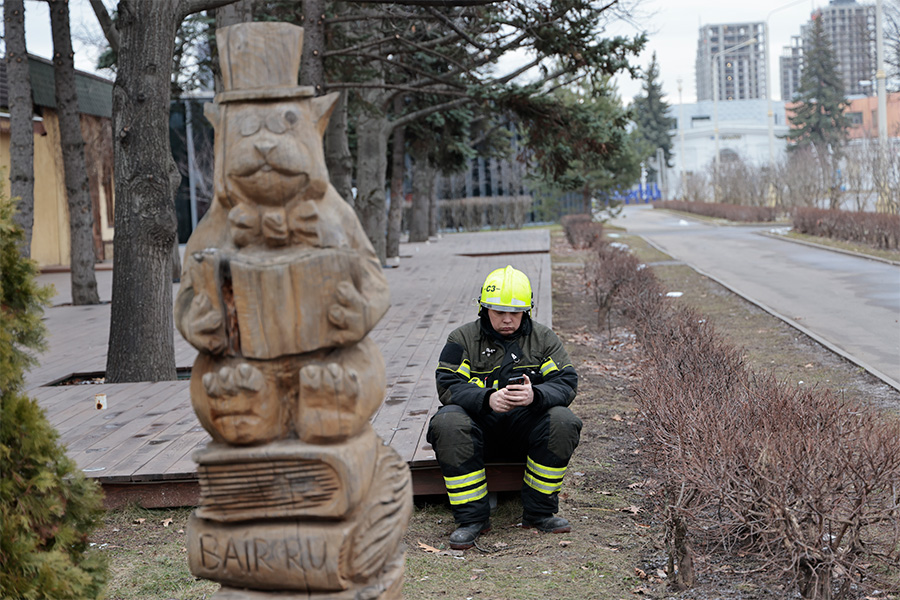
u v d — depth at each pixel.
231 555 2.49
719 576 4.11
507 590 4.03
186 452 5.63
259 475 2.47
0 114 21.02
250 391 2.44
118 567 4.41
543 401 4.59
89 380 9.38
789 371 9.20
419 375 7.90
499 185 49.22
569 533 4.81
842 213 26.67
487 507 4.77
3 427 2.70
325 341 2.44
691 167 91.88
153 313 8.60
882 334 11.15
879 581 3.86
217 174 2.52
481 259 21.94
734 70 189.25
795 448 3.79
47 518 2.74
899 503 3.82
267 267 2.41
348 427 2.46
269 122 2.43
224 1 8.80
